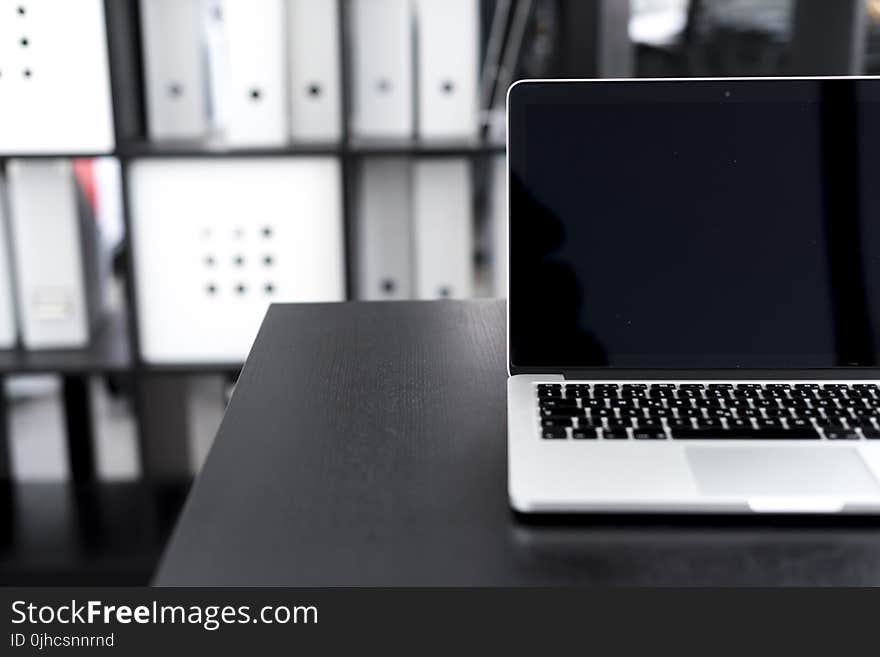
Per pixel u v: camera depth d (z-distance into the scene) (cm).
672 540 71
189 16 208
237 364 216
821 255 96
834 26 218
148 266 214
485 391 97
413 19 212
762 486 74
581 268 96
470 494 77
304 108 210
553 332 96
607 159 96
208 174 210
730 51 220
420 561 68
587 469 77
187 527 72
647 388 92
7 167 213
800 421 85
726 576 66
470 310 122
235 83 205
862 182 96
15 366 211
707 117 96
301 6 205
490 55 215
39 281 218
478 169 222
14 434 241
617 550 69
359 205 220
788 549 69
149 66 210
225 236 213
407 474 80
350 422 90
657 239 96
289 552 69
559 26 214
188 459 244
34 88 200
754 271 96
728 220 96
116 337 229
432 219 217
